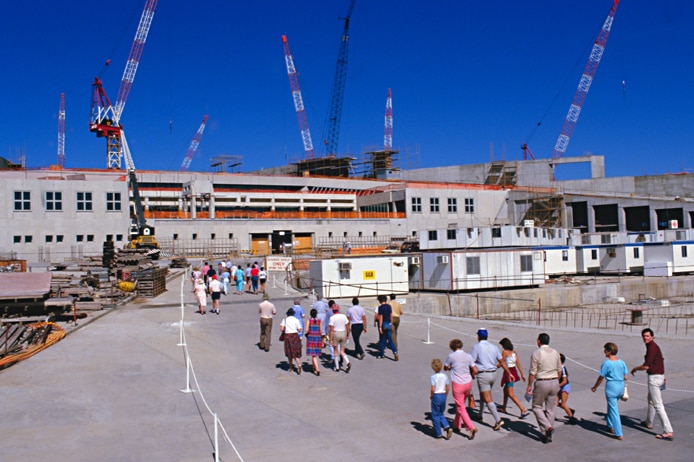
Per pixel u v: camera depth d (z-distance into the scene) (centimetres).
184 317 2691
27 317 2347
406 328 2508
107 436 1177
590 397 1478
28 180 6034
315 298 3306
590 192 10031
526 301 4462
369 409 1390
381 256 3997
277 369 1777
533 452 1108
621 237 6588
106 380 1608
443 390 1183
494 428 1232
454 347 1233
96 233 6269
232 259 6525
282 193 9619
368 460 1069
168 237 7006
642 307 4456
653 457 1076
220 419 1303
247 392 1531
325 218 7988
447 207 8888
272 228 7600
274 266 4922
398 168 12738
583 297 4806
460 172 12225
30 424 1241
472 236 5431
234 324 2530
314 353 1716
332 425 1271
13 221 5950
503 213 9431
